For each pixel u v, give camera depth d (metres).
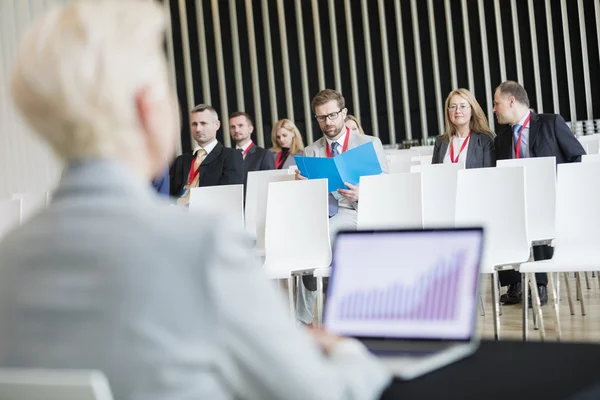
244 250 1.37
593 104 15.83
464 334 2.08
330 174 6.64
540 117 7.41
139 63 1.43
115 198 1.40
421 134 16.27
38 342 1.37
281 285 7.90
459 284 2.12
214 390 1.32
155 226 1.36
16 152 12.11
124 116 1.41
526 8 15.96
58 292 1.36
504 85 7.41
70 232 1.38
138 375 1.31
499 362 1.88
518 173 5.90
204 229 1.34
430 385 1.74
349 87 16.48
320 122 7.30
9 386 1.37
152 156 1.49
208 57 16.33
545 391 1.63
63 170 1.46
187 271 1.32
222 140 16.28
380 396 1.69
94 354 1.33
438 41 16.25
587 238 5.62
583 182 5.65
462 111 7.59
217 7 16.20
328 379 1.37
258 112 16.28
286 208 6.54
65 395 1.35
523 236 5.87
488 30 16.08
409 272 2.20
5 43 12.34
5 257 1.42
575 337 6.08
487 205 5.96
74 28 1.40
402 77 16.20
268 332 1.32
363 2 16.23
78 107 1.38
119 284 1.33
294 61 16.47
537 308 5.77
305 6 16.42
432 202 6.71
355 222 6.97
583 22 15.74
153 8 1.47
